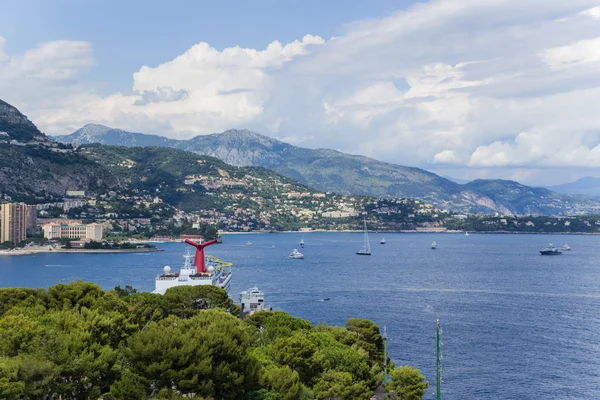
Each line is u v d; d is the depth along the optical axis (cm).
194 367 8712
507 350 18762
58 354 8681
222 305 16312
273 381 9762
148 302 14888
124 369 9338
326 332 14200
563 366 17175
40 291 13400
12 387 7531
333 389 10662
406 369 12169
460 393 14912
